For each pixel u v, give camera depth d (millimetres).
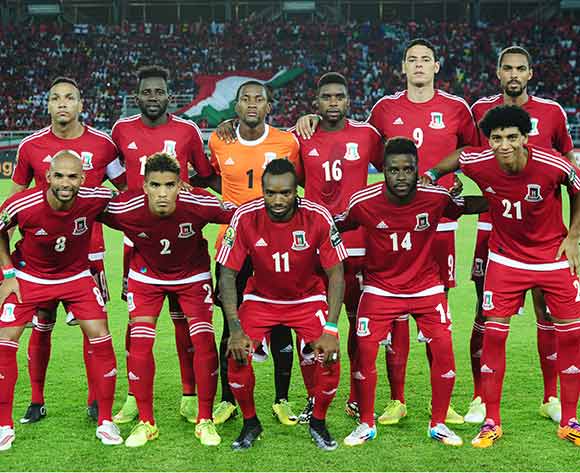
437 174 4469
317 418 4211
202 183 5344
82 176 4113
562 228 4414
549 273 4285
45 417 4676
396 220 4230
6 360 4184
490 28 36344
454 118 5059
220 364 4754
